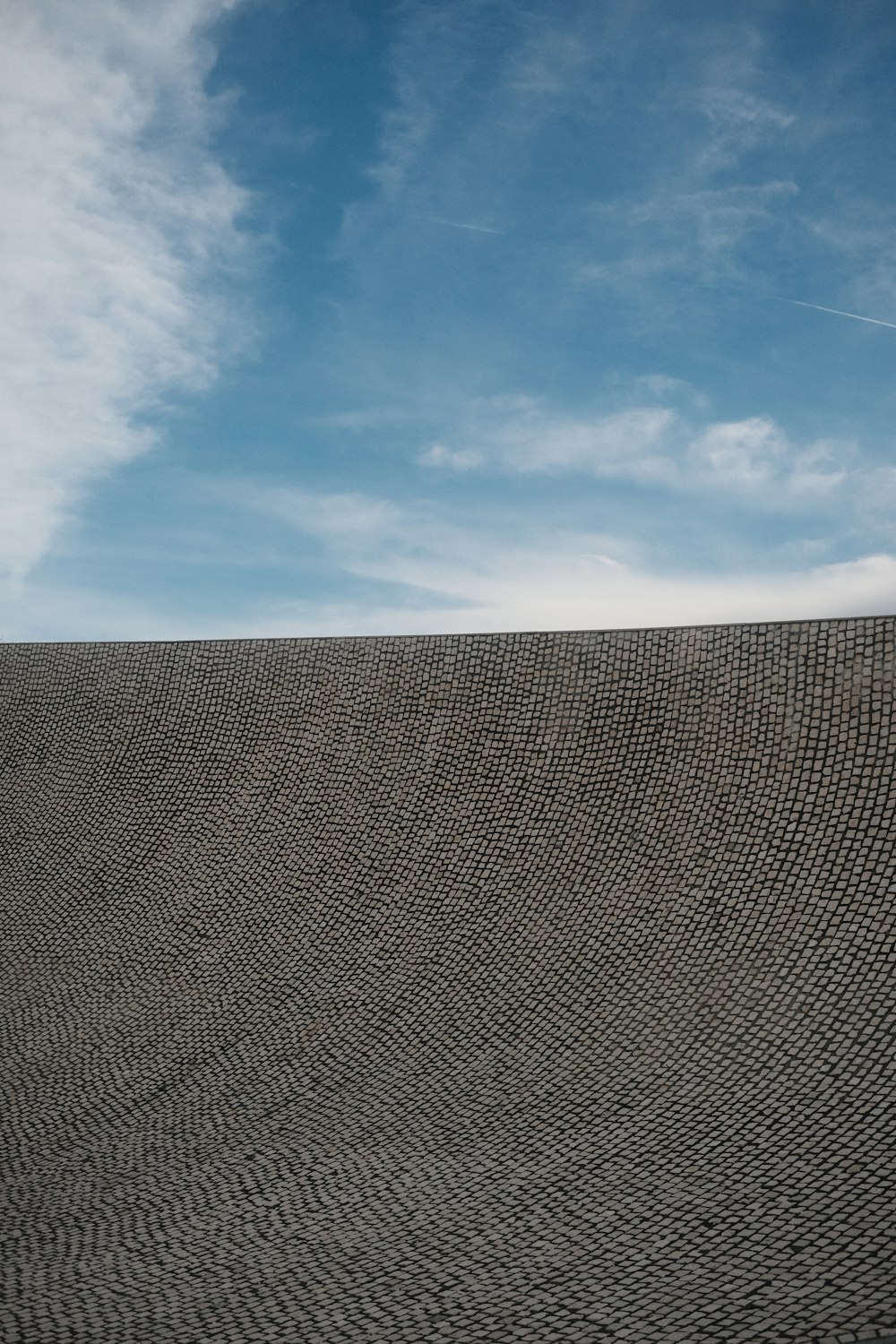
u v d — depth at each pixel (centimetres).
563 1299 266
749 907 451
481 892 510
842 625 499
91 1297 290
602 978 443
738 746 508
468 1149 360
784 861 462
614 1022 418
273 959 506
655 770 523
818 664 501
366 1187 343
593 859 504
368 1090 410
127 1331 271
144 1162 379
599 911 477
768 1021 396
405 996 464
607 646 558
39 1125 414
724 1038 394
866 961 407
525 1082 396
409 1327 261
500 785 554
